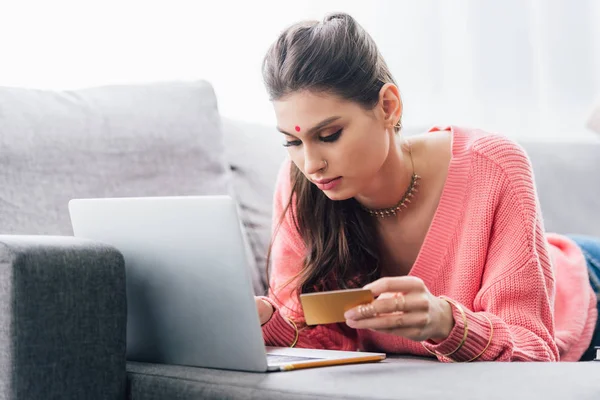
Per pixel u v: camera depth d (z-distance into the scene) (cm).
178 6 266
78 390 132
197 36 269
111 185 194
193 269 135
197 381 129
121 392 139
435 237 174
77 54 253
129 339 153
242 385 123
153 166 201
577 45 324
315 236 178
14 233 179
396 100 158
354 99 151
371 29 295
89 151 194
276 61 153
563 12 322
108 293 137
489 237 170
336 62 149
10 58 244
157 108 207
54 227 183
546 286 168
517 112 317
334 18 160
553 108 322
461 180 174
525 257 165
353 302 130
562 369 124
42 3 248
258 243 215
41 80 248
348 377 122
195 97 214
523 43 317
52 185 186
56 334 129
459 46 309
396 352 180
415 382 116
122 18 259
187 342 142
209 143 211
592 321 220
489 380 116
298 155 156
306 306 132
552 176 254
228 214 127
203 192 206
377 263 181
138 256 144
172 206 134
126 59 259
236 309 131
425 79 303
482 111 312
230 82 273
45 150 188
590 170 258
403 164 175
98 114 199
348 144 152
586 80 325
